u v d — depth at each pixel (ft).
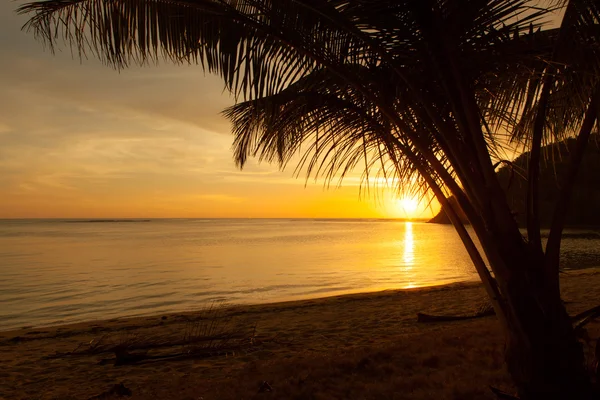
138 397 16.98
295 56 11.33
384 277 70.38
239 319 34.47
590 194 166.50
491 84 11.73
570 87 11.56
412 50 10.61
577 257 93.81
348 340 26.25
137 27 10.87
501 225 10.28
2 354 25.93
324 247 146.92
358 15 9.93
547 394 9.84
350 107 13.00
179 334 29.30
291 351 24.11
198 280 68.03
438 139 11.19
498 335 21.89
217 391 16.55
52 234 278.46
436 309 35.40
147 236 243.81
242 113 14.28
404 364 18.58
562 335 10.02
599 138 13.00
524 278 10.09
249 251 129.39
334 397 15.14
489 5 9.78
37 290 59.47
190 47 11.00
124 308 47.39
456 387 14.76
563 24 10.33
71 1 10.72
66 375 21.45
